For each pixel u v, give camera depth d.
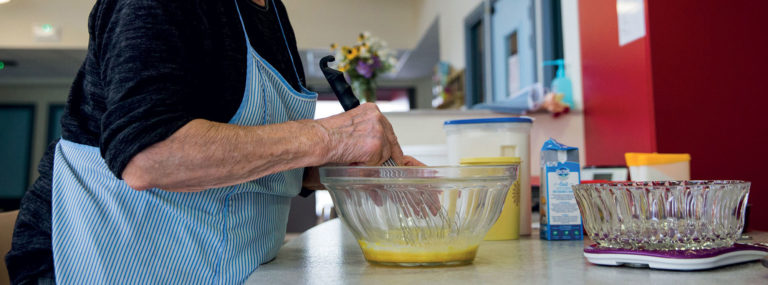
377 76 2.90
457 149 1.17
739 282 0.56
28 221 0.76
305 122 0.72
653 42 1.98
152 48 0.63
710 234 0.65
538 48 3.11
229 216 0.77
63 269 0.72
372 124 0.73
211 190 0.75
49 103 7.88
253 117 0.77
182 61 0.66
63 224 0.74
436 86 5.10
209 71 0.72
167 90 0.63
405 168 0.66
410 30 6.24
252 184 0.78
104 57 0.68
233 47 0.75
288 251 0.92
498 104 2.65
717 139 2.00
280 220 0.88
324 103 7.59
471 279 0.61
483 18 4.12
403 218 0.68
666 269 0.63
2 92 7.84
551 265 0.70
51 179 0.77
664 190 0.66
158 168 0.63
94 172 0.74
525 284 0.57
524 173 1.14
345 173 0.68
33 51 6.02
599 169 1.44
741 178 1.99
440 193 0.67
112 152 0.61
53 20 5.82
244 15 0.84
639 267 0.66
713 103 2.00
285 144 0.68
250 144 0.66
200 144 0.63
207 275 0.75
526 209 1.14
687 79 2.00
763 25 2.05
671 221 0.66
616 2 2.18
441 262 0.69
